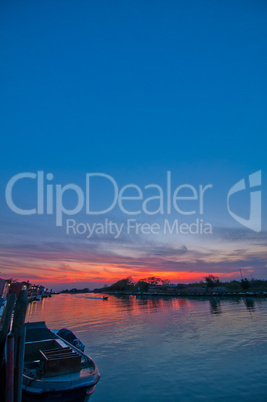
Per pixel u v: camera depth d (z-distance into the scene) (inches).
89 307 2460.6
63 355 395.9
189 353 718.5
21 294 339.6
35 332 561.6
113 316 1668.3
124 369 606.2
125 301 3503.9
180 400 441.1
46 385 343.6
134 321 1408.7
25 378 358.6
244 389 472.7
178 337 939.3
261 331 964.6
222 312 1660.9
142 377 551.8
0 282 2076.8
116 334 1042.7
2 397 392.5
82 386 351.3
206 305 2293.3
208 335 944.9
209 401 432.1
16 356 317.4
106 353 754.8
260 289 3779.5
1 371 417.7
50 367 367.2
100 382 531.2
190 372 570.9
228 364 611.2
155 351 757.3
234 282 4616.1
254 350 714.8
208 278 4655.5
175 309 2026.3
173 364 629.9
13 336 312.8
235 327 1080.2
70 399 347.3
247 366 590.6
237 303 2347.4
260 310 1663.4
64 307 2479.1
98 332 1093.8
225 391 468.4
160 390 483.5
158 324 1273.4
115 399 452.4
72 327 1243.2
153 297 4478.3
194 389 482.9
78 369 381.7
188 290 4933.6
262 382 499.2
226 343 810.8
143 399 449.4
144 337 967.0
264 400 427.5
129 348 805.9
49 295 5462.6
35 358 487.5
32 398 341.4
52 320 1508.4
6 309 450.3
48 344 505.4
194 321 1315.2
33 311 2071.9
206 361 641.0
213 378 531.2
